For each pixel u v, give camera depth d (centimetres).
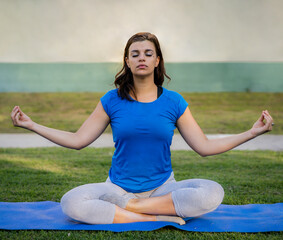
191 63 3294
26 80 3303
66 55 2902
